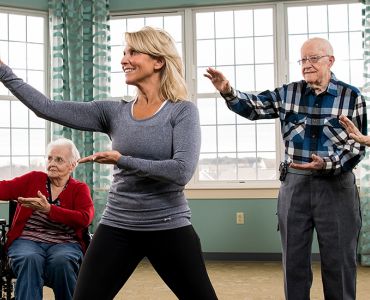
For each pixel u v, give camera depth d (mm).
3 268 2473
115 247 1479
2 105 5180
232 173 5203
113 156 1377
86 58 5195
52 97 5141
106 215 1522
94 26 5168
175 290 1504
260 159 5164
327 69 2225
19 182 2553
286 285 2283
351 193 2230
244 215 4980
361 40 5051
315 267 4582
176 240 1472
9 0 5145
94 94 5145
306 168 2090
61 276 2301
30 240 2441
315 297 3465
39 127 5305
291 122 2303
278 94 2346
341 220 2199
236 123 5199
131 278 4176
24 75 5250
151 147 1473
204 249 5043
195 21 5266
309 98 2273
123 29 5383
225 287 3826
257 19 5184
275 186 4965
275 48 5121
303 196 2232
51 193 2547
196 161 1460
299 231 2248
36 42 5297
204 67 5266
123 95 5355
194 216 5055
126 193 1491
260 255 4961
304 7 5121
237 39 5223
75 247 2441
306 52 2225
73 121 1601
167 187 1479
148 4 5266
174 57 1535
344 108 2213
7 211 4926
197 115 1509
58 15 5117
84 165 5078
